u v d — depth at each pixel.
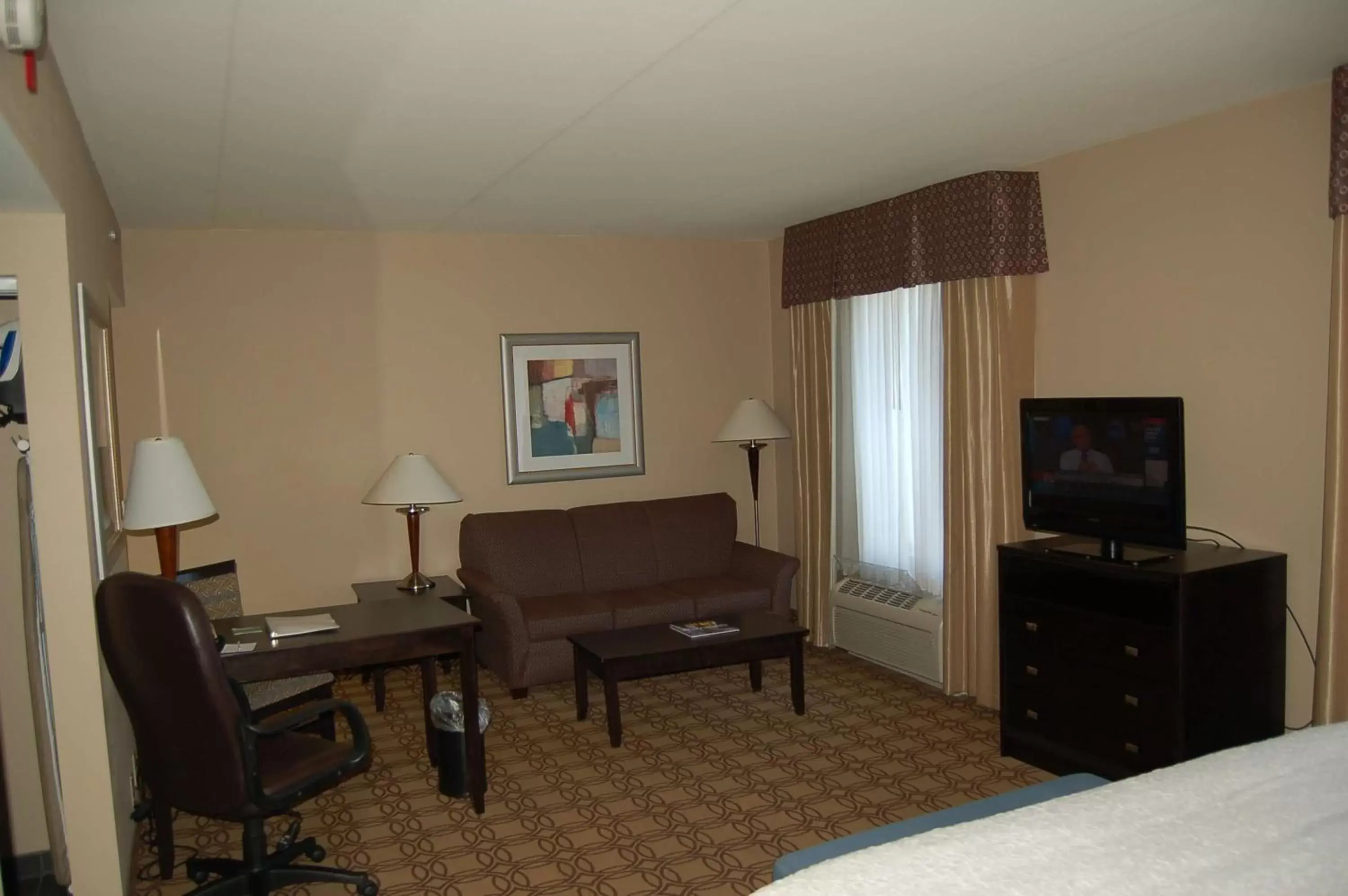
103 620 2.75
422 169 4.08
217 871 3.09
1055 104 3.48
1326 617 3.24
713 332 6.47
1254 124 3.54
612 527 5.72
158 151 3.63
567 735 4.47
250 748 2.75
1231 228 3.65
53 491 2.83
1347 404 3.17
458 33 2.56
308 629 3.44
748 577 5.70
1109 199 4.12
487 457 5.88
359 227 5.42
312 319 5.48
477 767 3.65
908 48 2.82
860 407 5.57
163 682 2.70
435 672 4.11
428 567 5.74
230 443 5.32
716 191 4.79
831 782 3.84
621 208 5.16
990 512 4.54
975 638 4.65
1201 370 3.80
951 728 4.41
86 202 3.33
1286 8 2.62
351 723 3.07
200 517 3.56
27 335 2.78
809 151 4.02
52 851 2.92
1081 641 3.68
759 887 3.05
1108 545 3.71
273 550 5.42
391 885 3.12
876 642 5.32
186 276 5.22
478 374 5.84
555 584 5.50
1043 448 4.00
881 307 5.35
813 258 5.70
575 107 3.27
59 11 2.32
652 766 4.07
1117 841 1.72
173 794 2.87
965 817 2.36
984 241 4.45
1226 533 3.75
